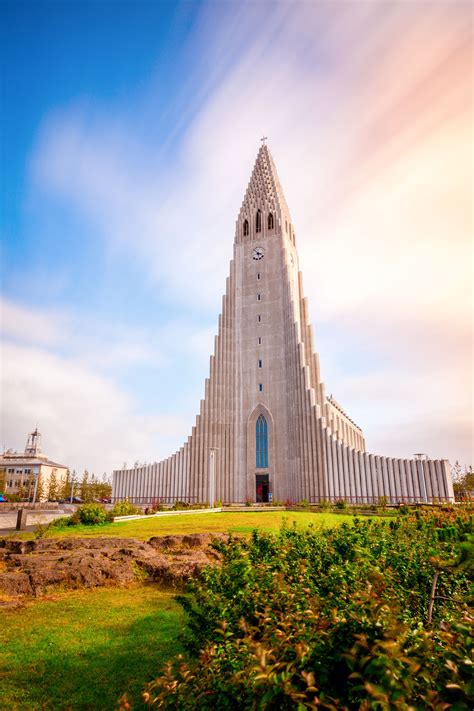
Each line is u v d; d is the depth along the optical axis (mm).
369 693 3406
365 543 10375
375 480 56531
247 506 55625
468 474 69188
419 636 4434
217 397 70438
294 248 84062
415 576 8992
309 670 4012
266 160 86438
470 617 4711
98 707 7602
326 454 60156
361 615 4434
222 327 74250
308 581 6938
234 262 78750
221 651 5000
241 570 7305
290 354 68250
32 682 8469
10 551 19375
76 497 103875
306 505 49094
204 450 67812
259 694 3947
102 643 10109
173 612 12102
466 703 3639
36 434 130750
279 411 67812
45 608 12477
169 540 20031
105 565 15516
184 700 4520
